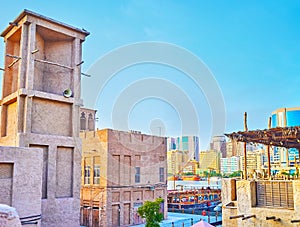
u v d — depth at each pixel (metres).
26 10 16.69
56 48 18.78
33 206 13.34
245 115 16.78
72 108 18.23
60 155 17.45
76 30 18.73
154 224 16.84
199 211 35.00
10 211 7.75
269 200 16.55
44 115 17.20
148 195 28.58
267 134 16.16
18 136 15.83
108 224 24.77
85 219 26.12
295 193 15.27
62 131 17.80
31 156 13.55
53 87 18.47
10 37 18.48
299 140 16.16
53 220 16.33
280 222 15.50
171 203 39.25
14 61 17.81
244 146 18.12
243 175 19.50
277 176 20.23
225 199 18.89
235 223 17.88
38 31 17.88
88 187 26.33
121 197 26.11
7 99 17.55
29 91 16.53
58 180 17.16
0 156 12.55
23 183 13.16
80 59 18.97
